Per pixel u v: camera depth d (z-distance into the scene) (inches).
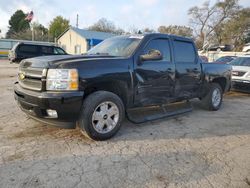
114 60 156.6
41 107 135.9
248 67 367.9
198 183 112.3
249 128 197.2
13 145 142.1
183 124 200.2
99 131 151.0
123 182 110.0
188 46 216.2
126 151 141.7
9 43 1220.5
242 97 355.6
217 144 160.4
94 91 156.3
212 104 247.9
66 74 135.2
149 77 175.6
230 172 123.6
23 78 151.0
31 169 116.6
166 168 124.6
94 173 116.2
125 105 167.8
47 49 634.2
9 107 224.2
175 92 200.5
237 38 1825.8
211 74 239.6
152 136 168.1
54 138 154.9
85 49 1467.8
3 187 101.9
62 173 114.6
